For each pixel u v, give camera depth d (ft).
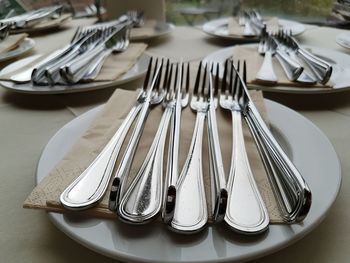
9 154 1.48
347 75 2.02
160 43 3.13
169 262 0.84
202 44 3.07
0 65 2.70
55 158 1.23
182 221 0.91
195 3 4.53
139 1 3.69
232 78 1.85
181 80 1.94
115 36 2.68
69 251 0.99
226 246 0.87
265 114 1.51
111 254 0.86
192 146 1.27
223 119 1.51
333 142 1.49
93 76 2.02
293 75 1.90
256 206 0.96
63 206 0.97
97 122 1.46
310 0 4.00
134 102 1.65
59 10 4.05
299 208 0.89
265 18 3.58
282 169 1.05
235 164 1.15
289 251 0.98
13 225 1.09
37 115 1.82
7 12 4.21
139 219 0.91
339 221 1.07
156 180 1.06
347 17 3.64
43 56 2.48
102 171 1.12
